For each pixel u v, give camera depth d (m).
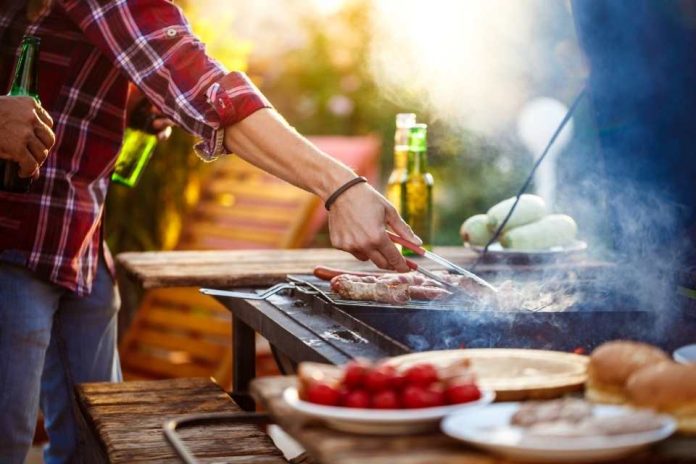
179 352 3.54
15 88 2.14
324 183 1.88
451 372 1.20
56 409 2.56
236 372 2.52
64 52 2.23
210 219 4.08
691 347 1.42
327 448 1.08
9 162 2.12
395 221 1.89
